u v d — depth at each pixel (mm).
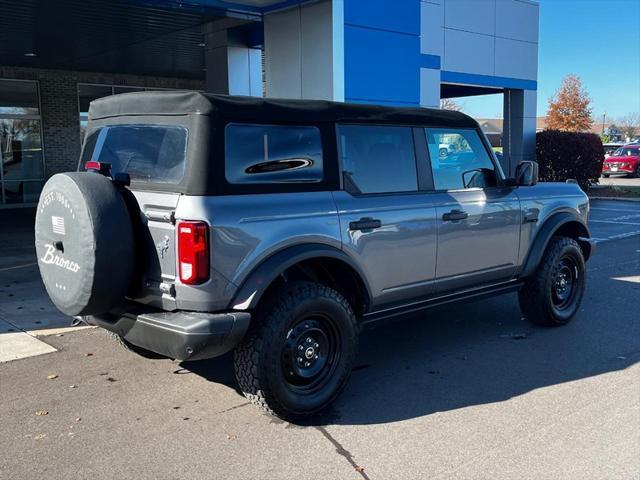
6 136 18562
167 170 4027
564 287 6512
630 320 6719
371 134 4852
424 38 16203
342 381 4395
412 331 6348
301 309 4121
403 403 4539
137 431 4070
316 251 4250
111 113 4691
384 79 11570
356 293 4750
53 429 4086
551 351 5688
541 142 22047
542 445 3867
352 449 3838
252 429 4113
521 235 5938
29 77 18781
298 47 11320
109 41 14766
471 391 4754
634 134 91938
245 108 4059
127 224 3936
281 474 3539
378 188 4824
